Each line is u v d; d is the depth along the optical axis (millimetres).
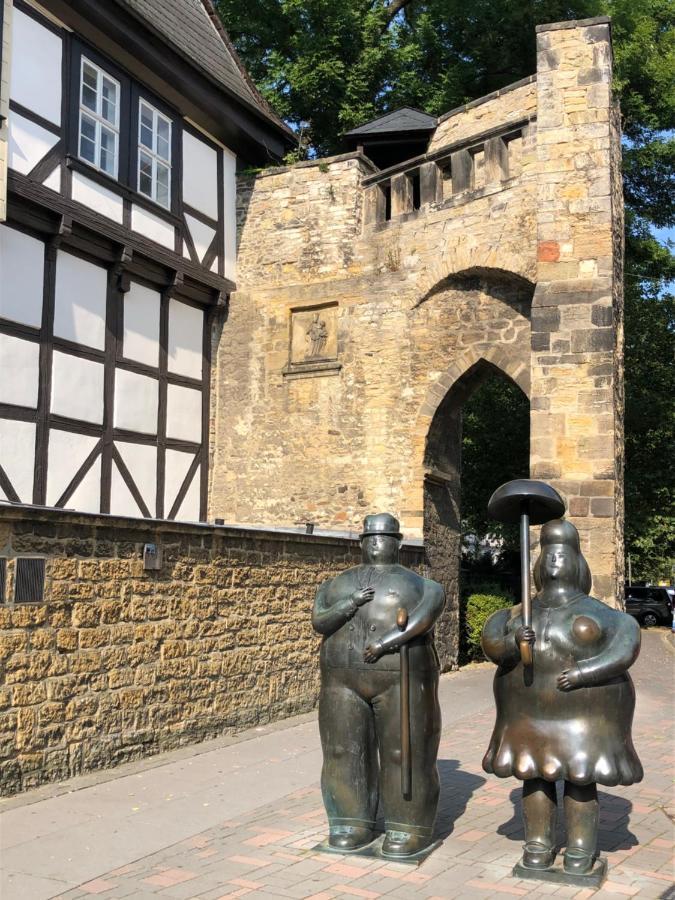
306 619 11539
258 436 16797
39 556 7500
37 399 12648
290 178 17266
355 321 16375
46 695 7516
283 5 23391
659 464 28094
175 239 15633
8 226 12336
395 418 15938
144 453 14820
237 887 5195
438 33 25156
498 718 5547
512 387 27141
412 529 15555
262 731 10133
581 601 5430
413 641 5770
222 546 9930
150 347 15180
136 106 14836
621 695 5301
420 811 5699
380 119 19609
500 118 16094
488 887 5184
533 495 5621
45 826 6410
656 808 6934
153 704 8758
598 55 13805
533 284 14523
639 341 27750
